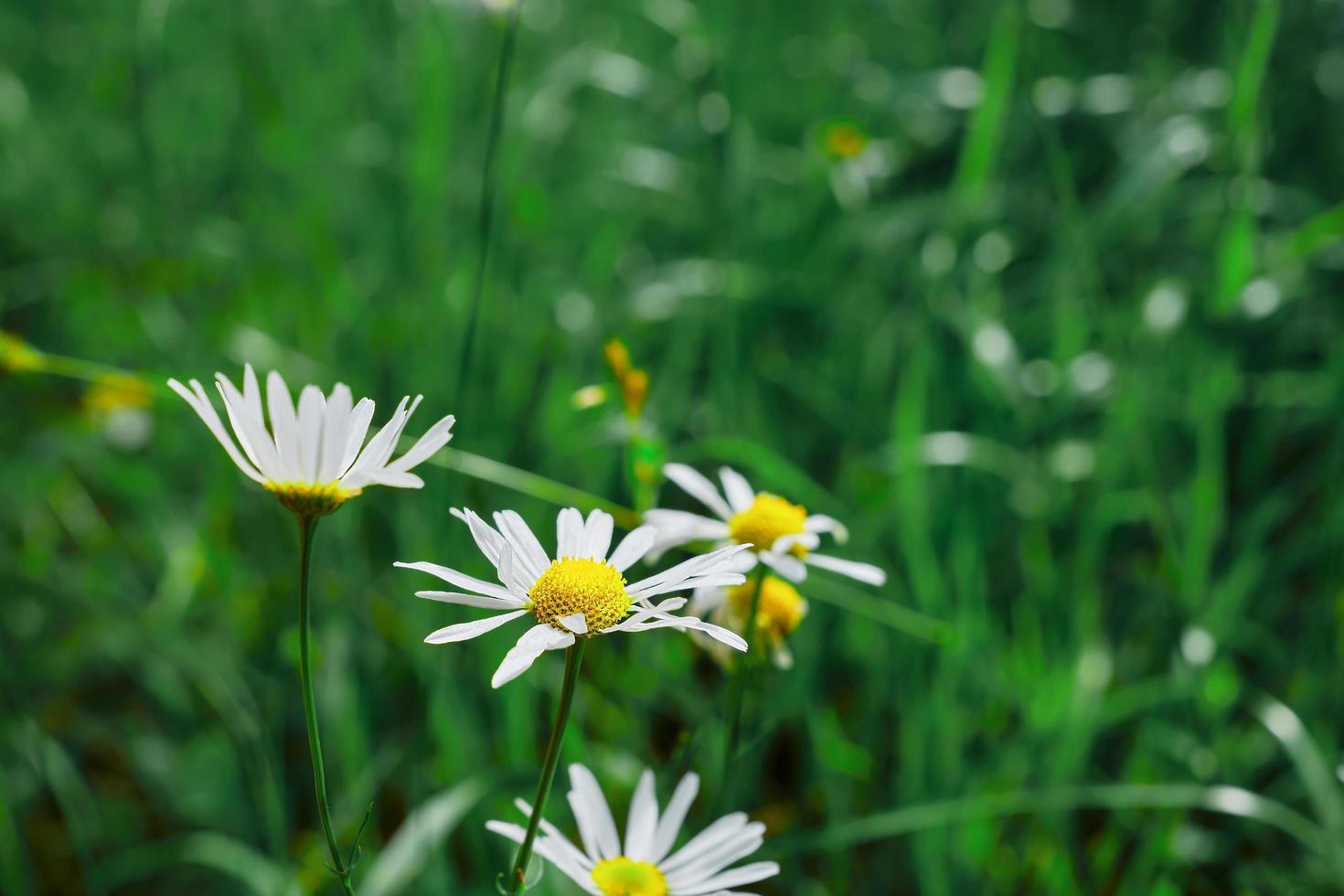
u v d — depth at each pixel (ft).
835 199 3.12
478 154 2.98
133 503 2.41
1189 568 2.07
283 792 1.86
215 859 1.75
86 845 1.72
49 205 3.24
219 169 3.34
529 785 1.65
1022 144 3.38
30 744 1.81
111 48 3.57
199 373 2.54
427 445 1.26
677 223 3.14
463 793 1.64
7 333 2.79
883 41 3.82
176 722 2.02
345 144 3.10
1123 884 1.82
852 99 3.47
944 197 2.89
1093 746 2.06
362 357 2.60
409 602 2.00
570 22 3.53
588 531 1.36
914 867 1.84
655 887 1.35
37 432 2.50
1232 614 2.01
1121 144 3.15
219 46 3.52
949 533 2.24
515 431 2.42
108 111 3.40
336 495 1.26
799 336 2.77
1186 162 2.56
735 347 2.50
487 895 1.74
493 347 2.59
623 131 3.35
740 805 1.84
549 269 2.85
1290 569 2.25
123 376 1.74
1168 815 1.80
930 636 1.83
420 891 1.71
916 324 2.52
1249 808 1.73
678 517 1.55
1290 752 1.78
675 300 2.65
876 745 2.00
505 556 1.28
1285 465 2.64
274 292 2.87
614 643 2.02
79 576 2.21
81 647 2.13
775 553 1.50
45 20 3.78
